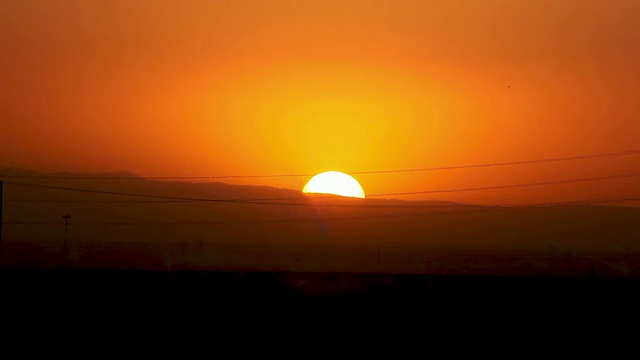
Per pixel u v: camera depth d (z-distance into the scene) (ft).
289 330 456.86
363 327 473.67
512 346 411.13
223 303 597.11
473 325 490.08
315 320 501.97
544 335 451.53
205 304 587.68
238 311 545.85
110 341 409.49
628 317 542.98
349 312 548.72
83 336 424.05
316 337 432.25
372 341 420.77
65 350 381.19
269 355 375.86
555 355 384.88
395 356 377.71
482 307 596.29
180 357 367.66
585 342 426.92
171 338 422.41
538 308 594.24
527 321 514.68
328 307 580.30
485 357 377.50
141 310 541.75
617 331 471.62
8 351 376.48
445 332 458.09
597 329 479.41
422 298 655.35
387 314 539.70
